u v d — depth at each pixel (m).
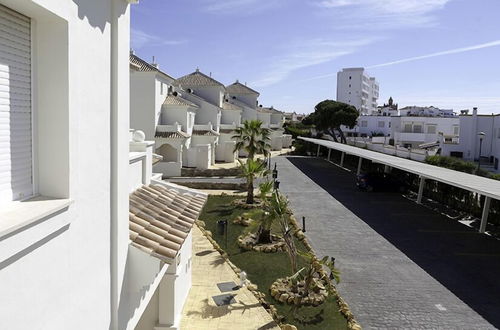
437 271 16.69
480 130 47.62
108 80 5.43
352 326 12.18
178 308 11.78
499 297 14.45
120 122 5.80
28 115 4.18
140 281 6.42
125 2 5.88
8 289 3.32
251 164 27.92
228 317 12.32
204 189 34.94
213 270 16.20
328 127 73.00
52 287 4.04
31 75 4.19
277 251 19.12
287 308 13.52
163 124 42.72
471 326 12.49
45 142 4.32
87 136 4.81
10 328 3.36
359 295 14.43
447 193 28.72
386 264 17.39
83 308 4.81
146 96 38.84
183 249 12.62
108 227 5.59
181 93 50.75
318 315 13.07
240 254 18.70
